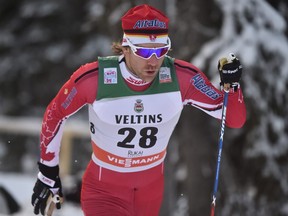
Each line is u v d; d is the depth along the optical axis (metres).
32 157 44.62
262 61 21.52
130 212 11.81
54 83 43.56
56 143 11.45
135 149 11.23
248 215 23.94
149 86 10.91
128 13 10.57
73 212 22.03
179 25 22.67
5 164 44.47
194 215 24.31
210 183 24.17
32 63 43.78
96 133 11.30
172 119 11.17
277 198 23.62
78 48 42.97
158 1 20.72
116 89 10.84
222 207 24.19
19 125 30.53
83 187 11.91
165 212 21.44
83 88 10.85
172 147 25.53
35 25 44.03
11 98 44.53
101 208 11.66
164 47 10.40
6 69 44.06
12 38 44.47
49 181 11.67
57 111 11.09
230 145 24.17
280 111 22.17
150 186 11.73
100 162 11.52
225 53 21.23
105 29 24.41
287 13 23.39
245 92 21.22
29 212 21.86
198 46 22.45
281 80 21.80
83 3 42.97
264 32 21.67
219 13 22.62
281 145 22.61
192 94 11.20
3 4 44.44
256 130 22.09
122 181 11.53
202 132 24.02
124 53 10.80
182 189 26.20
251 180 23.81
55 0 43.44
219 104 11.31
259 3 21.77
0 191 21.59
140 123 11.01
